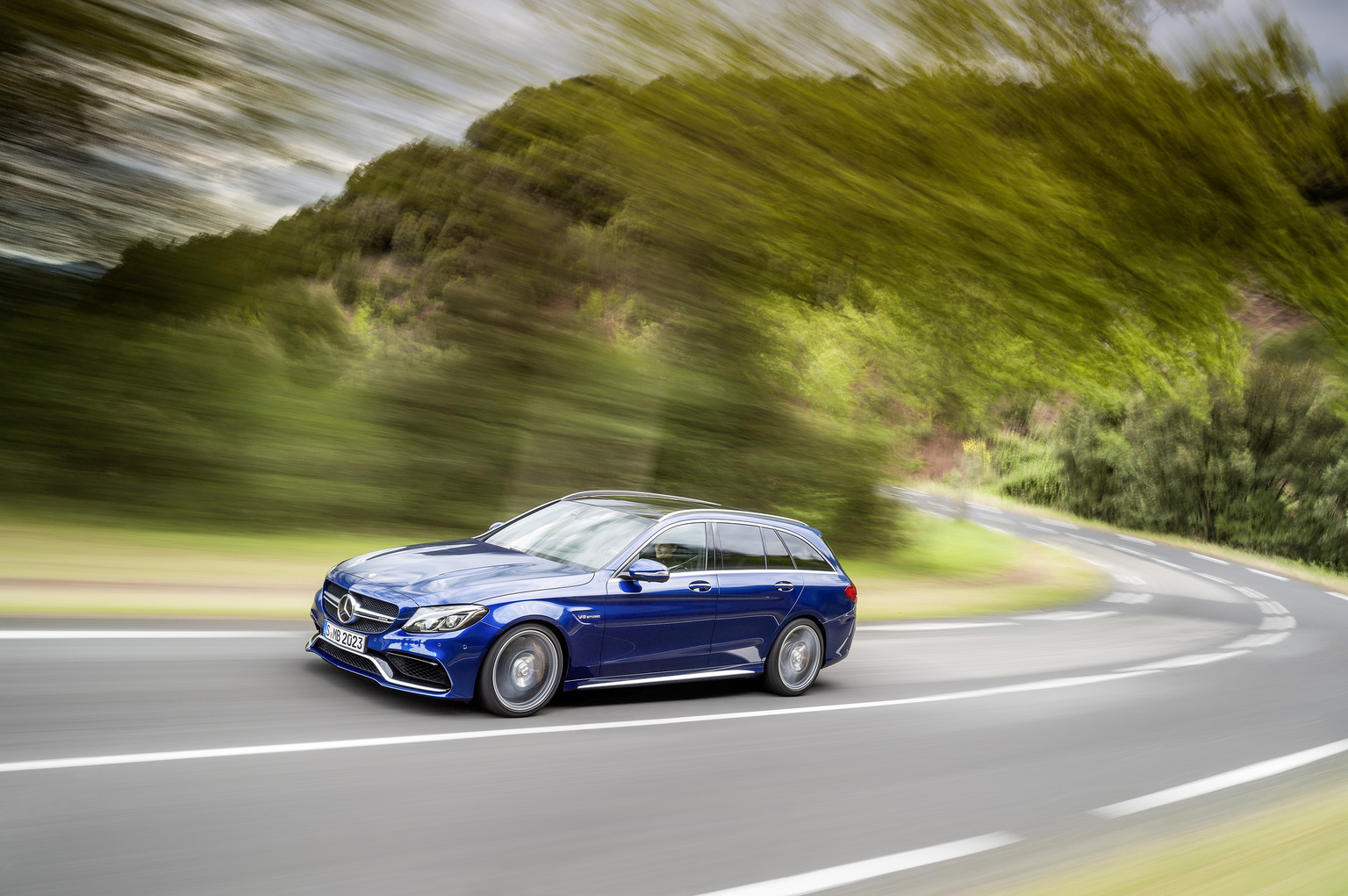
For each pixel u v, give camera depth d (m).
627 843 4.26
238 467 13.52
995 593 17.02
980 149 8.87
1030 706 8.10
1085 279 9.67
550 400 14.84
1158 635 13.70
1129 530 41.75
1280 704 9.38
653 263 12.48
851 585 7.81
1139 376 10.78
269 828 3.96
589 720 6.10
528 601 5.97
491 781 4.82
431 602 5.71
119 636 6.70
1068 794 5.75
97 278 11.34
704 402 16.95
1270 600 20.78
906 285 11.85
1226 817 5.62
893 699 7.78
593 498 7.50
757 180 9.79
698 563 6.93
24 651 6.05
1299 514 38.09
